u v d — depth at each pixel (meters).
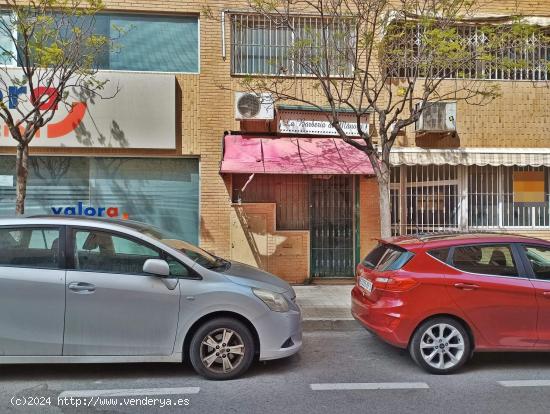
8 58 8.76
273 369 4.91
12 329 4.30
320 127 9.26
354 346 5.82
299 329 4.91
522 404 4.02
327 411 3.87
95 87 8.34
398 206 9.84
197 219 9.41
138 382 4.50
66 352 4.37
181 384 4.45
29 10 7.25
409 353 5.11
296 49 8.13
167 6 9.23
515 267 4.93
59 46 7.26
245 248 9.31
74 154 8.98
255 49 9.52
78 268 4.46
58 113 8.74
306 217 9.63
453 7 7.63
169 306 4.46
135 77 8.98
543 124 9.95
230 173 9.14
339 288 8.98
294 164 8.57
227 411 3.86
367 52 8.03
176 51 9.40
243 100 8.88
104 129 8.88
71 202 9.11
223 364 4.55
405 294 4.79
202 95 9.30
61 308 4.35
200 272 4.62
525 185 10.04
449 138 9.74
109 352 4.41
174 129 9.09
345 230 9.72
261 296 4.66
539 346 4.79
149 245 4.63
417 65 7.46
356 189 9.71
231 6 9.39
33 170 8.99
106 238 4.60
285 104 9.45
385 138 7.36
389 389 4.36
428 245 5.00
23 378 4.61
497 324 4.77
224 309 4.52
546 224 10.06
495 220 10.00
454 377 4.70
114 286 4.41
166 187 9.36
